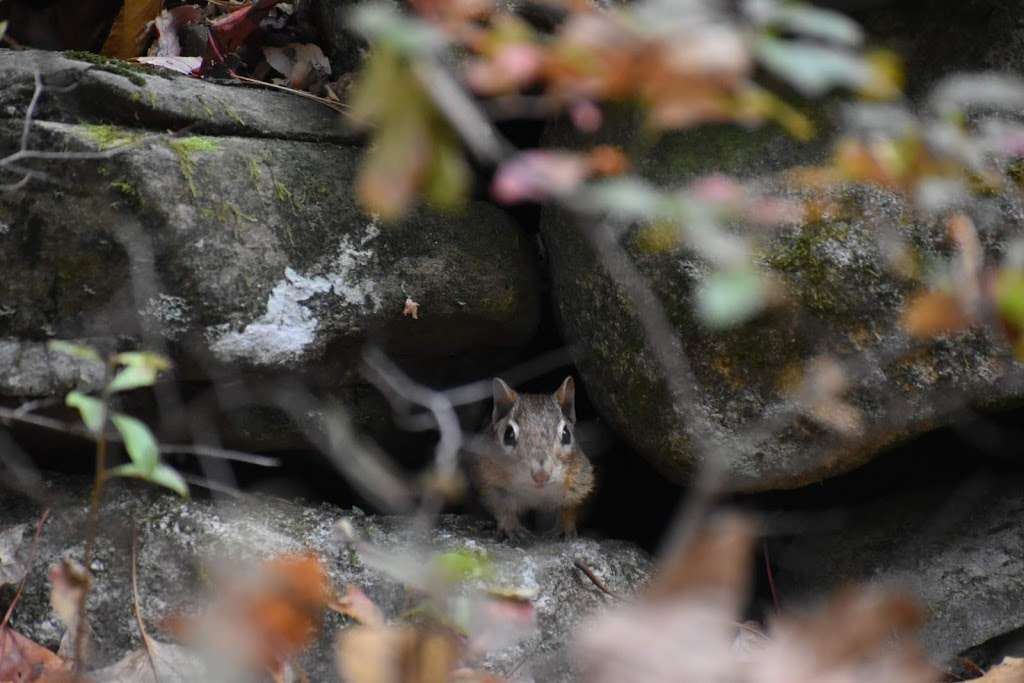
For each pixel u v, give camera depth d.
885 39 9.21
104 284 8.77
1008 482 10.53
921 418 8.86
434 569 5.80
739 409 8.85
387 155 3.85
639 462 11.62
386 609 8.76
